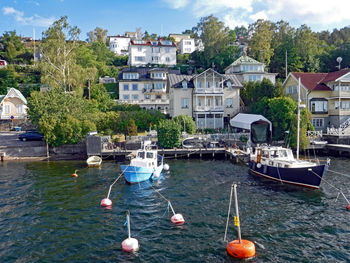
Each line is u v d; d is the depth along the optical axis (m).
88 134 41.44
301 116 43.12
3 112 62.62
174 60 103.25
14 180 29.14
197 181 28.70
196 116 54.94
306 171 25.44
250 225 17.91
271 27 96.94
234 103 58.09
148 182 28.41
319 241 15.82
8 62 96.38
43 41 58.75
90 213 20.14
